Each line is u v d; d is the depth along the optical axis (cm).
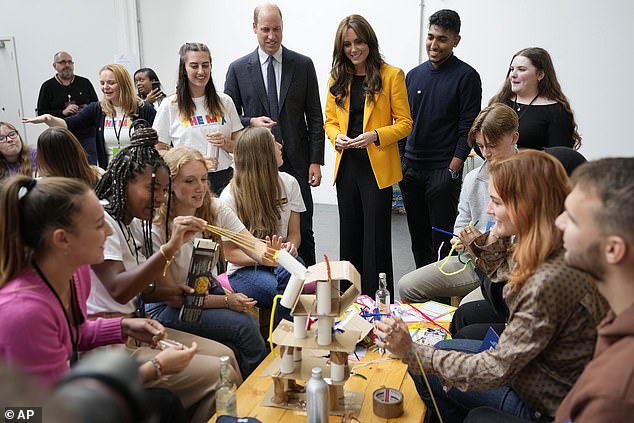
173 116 322
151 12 652
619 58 496
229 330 217
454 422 175
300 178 346
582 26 500
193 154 210
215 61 645
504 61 532
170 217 211
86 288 164
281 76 335
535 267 138
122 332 168
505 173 142
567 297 132
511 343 138
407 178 348
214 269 246
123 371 45
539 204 137
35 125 714
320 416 144
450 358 148
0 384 39
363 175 305
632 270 92
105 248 182
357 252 327
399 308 239
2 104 715
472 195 261
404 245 473
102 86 382
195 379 182
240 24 623
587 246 95
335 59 299
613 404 86
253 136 250
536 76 278
